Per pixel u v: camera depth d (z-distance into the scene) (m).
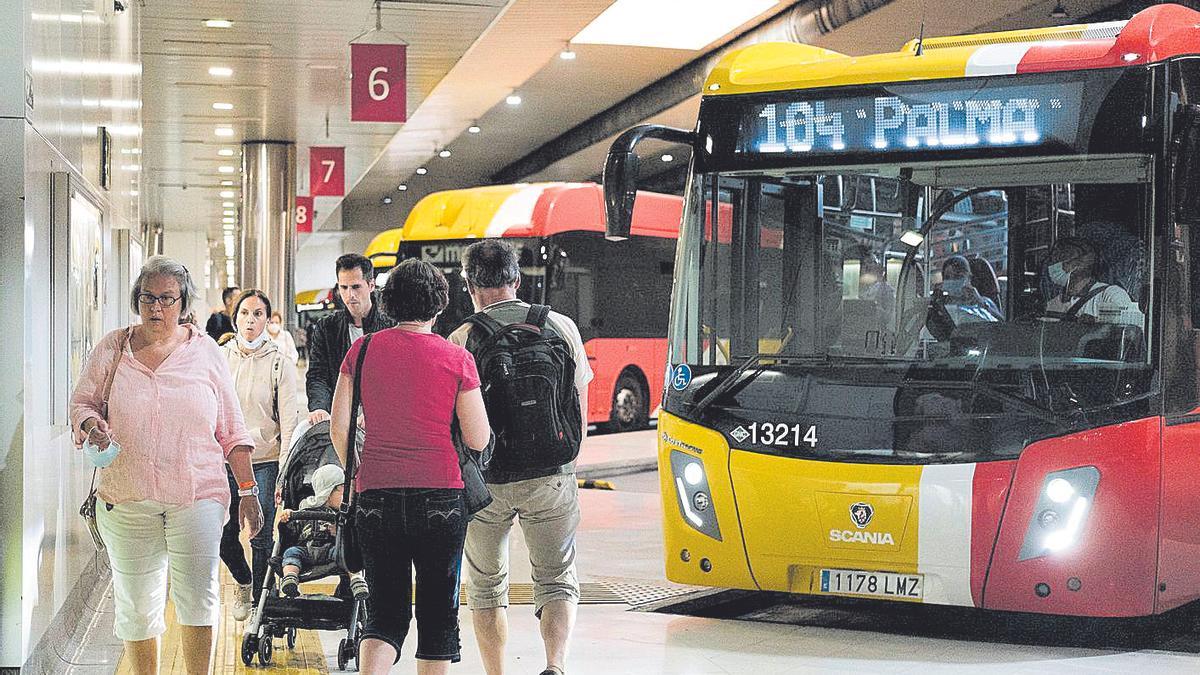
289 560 7.27
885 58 7.99
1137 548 7.12
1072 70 7.49
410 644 7.91
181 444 5.80
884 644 7.75
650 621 8.42
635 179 7.90
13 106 6.48
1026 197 7.50
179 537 5.81
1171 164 7.22
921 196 7.74
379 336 5.61
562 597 6.27
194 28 17.70
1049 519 7.15
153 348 5.86
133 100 13.73
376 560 5.43
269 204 29.12
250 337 8.27
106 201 10.42
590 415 22.50
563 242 21.81
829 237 7.90
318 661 7.34
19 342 6.48
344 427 5.60
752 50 8.48
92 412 5.67
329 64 20.11
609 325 22.92
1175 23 7.53
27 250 6.53
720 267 8.14
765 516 7.71
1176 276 7.26
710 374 8.04
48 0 7.22
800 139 8.02
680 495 8.04
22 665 6.38
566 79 29.73
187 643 5.90
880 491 7.42
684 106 29.33
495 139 39.06
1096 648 7.68
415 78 20.72
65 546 7.84
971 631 8.19
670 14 23.89
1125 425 7.12
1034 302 7.43
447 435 5.48
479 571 6.28
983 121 7.64
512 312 6.28
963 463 7.28
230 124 26.59
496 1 15.96
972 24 21.81
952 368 7.48
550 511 6.21
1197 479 7.39
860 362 7.69
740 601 9.14
